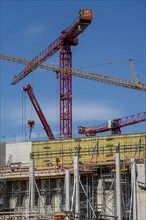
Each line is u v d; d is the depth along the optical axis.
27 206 116.25
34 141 129.25
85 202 111.62
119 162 106.56
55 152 125.81
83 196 113.44
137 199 106.94
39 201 111.88
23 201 117.62
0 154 130.88
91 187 113.19
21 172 117.94
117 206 103.44
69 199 108.19
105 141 120.94
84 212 111.19
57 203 114.50
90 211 109.50
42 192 116.38
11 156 130.12
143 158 110.94
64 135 172.38
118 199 103.81
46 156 126.50
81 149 122.81
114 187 110.38
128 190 110.25
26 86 176.62
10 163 125.31
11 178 117.75
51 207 114.31
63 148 125.19
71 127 173.62
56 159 119.81
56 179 116.19
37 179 117.12
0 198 117.38
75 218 84.56
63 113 175.12
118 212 102.94
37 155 127.38
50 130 174.12
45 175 114.88
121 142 119.38
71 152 123.81
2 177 117.88
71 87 178.12
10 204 118.38
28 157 128.62
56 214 82.56
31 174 112.00
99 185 113.12
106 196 111.75
